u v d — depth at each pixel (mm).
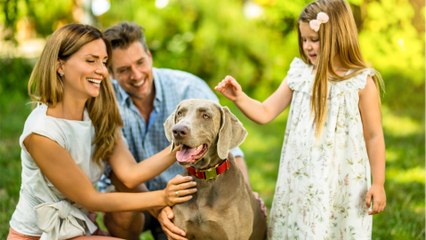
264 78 9234
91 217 3514
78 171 3186
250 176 5828
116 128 3418
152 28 8852
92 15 8008
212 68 9258
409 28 6590
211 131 3088
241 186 3270
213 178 3176
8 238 3297
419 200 4973
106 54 3277
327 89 3219
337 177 3266
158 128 3914
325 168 3217
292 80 3416
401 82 8047
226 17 9117
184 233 3207
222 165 3174
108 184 4000
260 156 6598
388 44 6695
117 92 3889
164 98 3908
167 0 8875
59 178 3162
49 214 3133
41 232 3238
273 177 5797
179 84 3998
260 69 9258
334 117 3215
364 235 3295
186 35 9148
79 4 8062
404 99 8297
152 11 8820
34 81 3227
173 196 3156
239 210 3213
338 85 3227
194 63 9211
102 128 3336
